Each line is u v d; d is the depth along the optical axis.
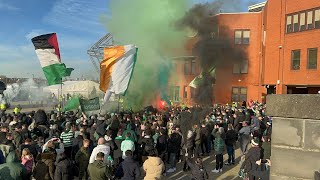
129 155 6.82
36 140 9.27
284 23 26.94
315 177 3.21
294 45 25.97
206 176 7.67
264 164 6.39
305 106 3.32
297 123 3.41
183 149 11.45
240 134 11.70
